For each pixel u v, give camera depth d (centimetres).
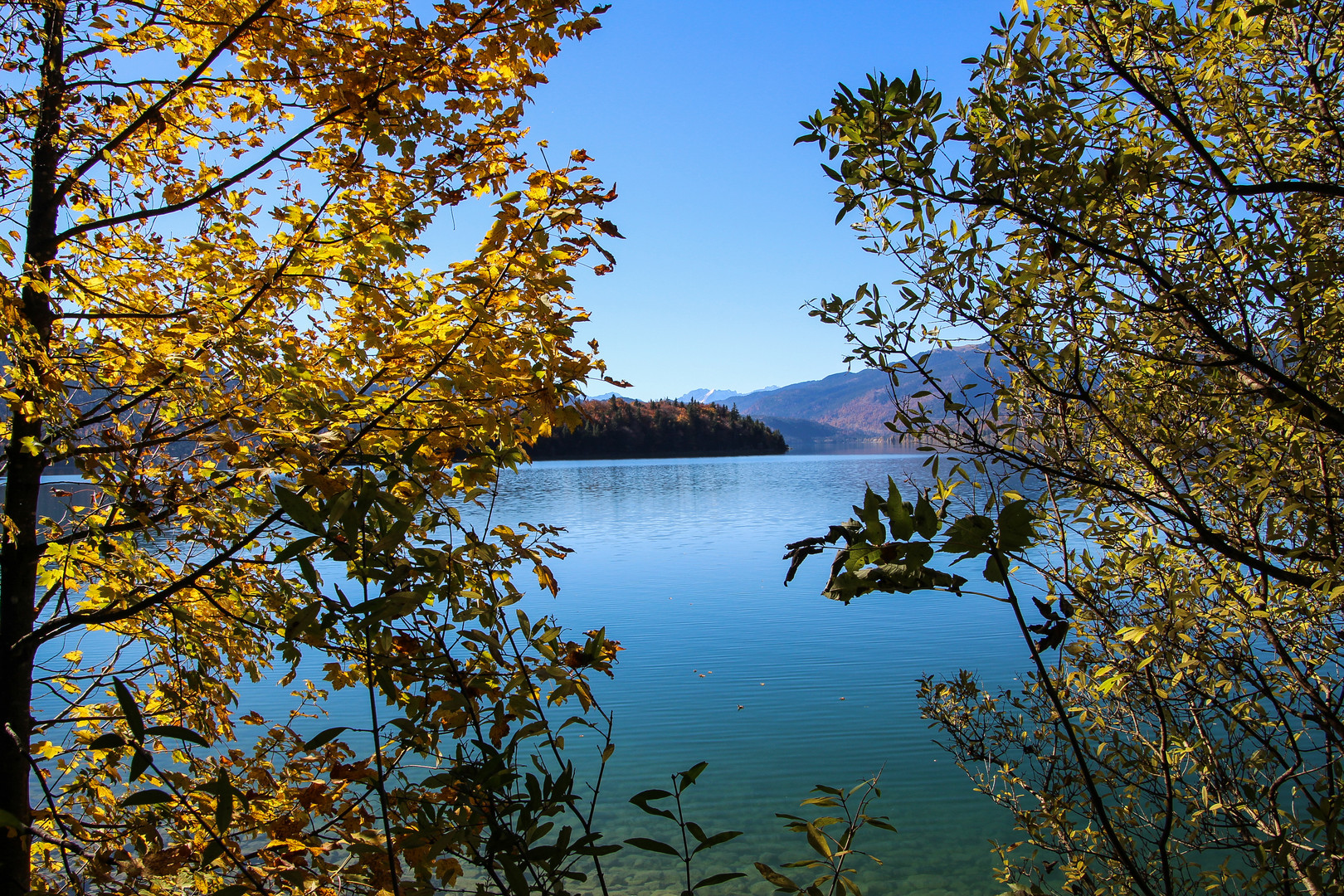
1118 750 367
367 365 249
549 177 234
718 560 3122
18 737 274
